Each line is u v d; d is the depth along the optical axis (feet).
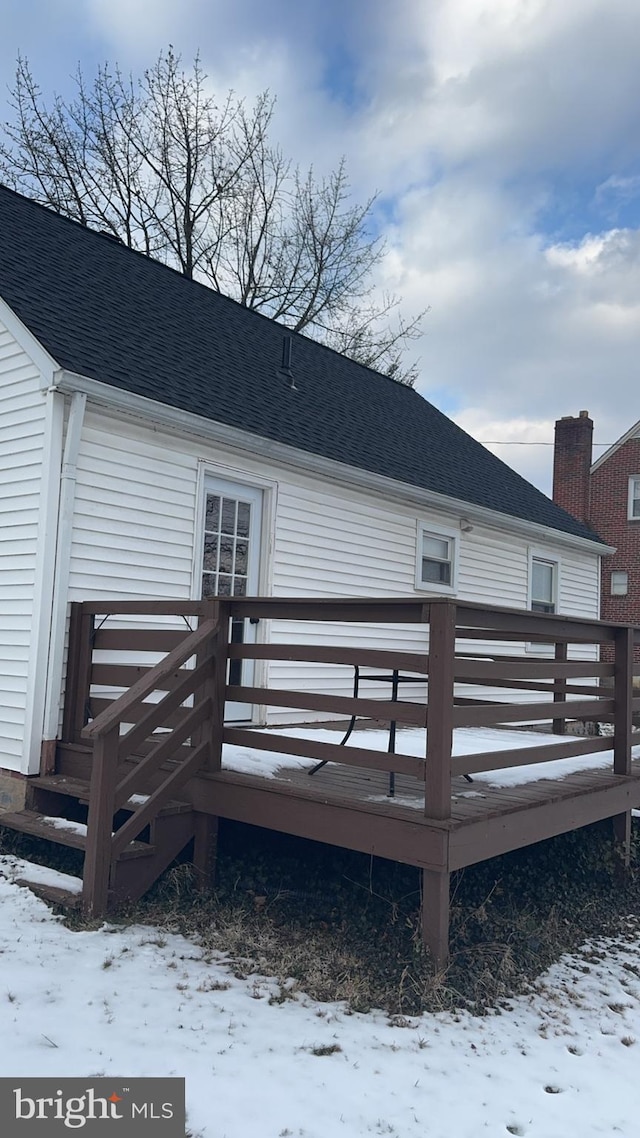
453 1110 9.52
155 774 17.06
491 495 37.76
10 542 19.69
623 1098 10.71
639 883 21.39
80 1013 10.55
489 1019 12.40
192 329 29.78
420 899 14.80
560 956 16.08
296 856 17.31
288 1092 9.30
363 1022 11.46
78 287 25.55
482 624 14.71
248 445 23.62
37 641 18.56
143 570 21.04
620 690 20.38
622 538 80.69
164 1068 9.45
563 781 18.60
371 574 29.66
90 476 19.72
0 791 19.03
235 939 13.87
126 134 71.46
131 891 14.85
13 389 20.04
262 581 25.03
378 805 13.85
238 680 24.94
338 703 14.39
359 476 27.86
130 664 20.81
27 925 13.47
